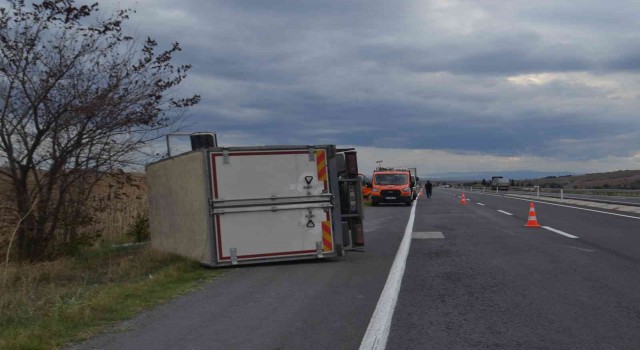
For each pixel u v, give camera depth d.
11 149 12.76
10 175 12.88
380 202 37.78
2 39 12.04
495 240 15.49
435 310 7.40
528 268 10.62
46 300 8.23
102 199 14.71
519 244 14.44
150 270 11.45
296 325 6.72
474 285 9.07
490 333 6.30
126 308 7.68
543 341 5.97
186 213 12.37
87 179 14.05
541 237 15.98
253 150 11.60
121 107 13.14
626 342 5.90
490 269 10.60
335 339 6.12
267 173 11.66
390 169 41.69
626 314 7.04
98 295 8.28
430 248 13.97
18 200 12.95
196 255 11.86
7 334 6.24
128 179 14.57
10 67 12.21
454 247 14.09
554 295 8.20
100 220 15.97
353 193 12.67
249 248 11.45
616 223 20.08
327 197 11.93
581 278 9.48
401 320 6.91
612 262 11.14
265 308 7.65
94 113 12.65
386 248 14.16
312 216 11.83
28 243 13.17
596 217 23.11
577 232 17.17
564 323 6.66
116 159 13.99
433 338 6.14
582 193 55.66
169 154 14.69
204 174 11.35
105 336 6.38
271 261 11.59
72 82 12.78
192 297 8.48
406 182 38.72
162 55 13.45
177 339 6.22
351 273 10.44
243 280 9.93
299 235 11.77
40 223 13.20
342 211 12.62
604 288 8.64
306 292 8.71
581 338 6.05
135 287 9.01
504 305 7.62
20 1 11.90
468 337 6.16
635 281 9.16
